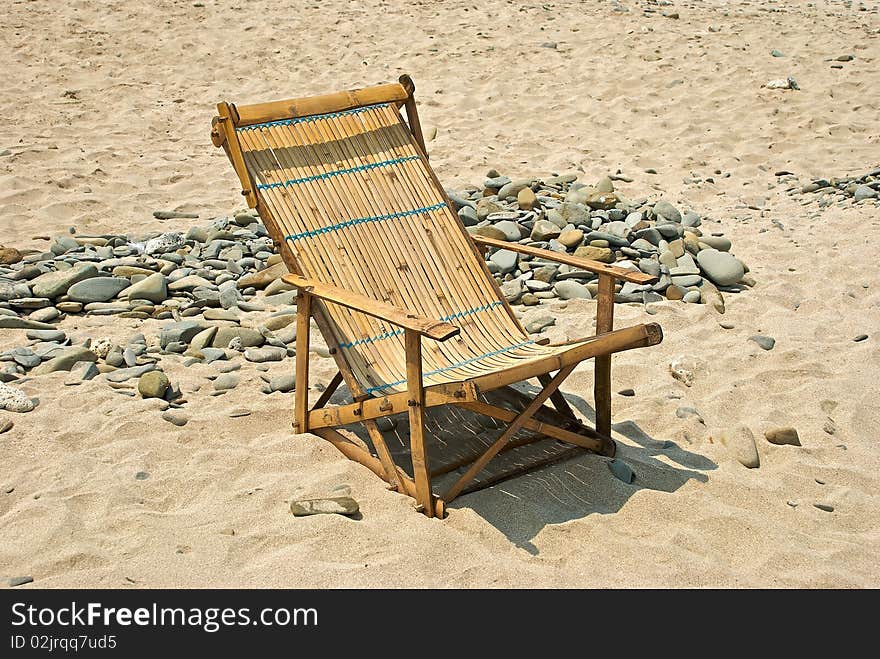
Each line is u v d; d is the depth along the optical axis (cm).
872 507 366
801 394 454
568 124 937
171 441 395
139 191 746
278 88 1009
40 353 465
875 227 679
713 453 401
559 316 539
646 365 477
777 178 813
